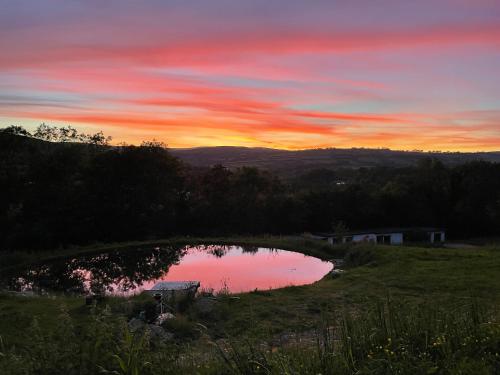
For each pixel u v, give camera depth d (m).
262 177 38.53
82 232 28.44
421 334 4.25
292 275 16.91
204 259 20.80
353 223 36.66
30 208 27.77
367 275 13.93
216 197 34.66
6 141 26.86
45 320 9.66
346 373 3.57
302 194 36.75
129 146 31.00
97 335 3.56
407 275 13.48
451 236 39.97
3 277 17.81
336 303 10.86
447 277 12.84
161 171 32.12
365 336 4.25
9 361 3.45
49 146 29.23
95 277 18.20
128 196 30.88
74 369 3.36
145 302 10.54
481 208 40.03
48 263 20.27
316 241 22.50
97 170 29.81
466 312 5.21
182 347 4.75
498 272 13.29
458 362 3.57
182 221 32.25
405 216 38.47
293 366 3.77
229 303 11.15
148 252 22.53
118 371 3.37
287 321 9.41
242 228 33.59
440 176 41.03
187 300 11.03
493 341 3.98
